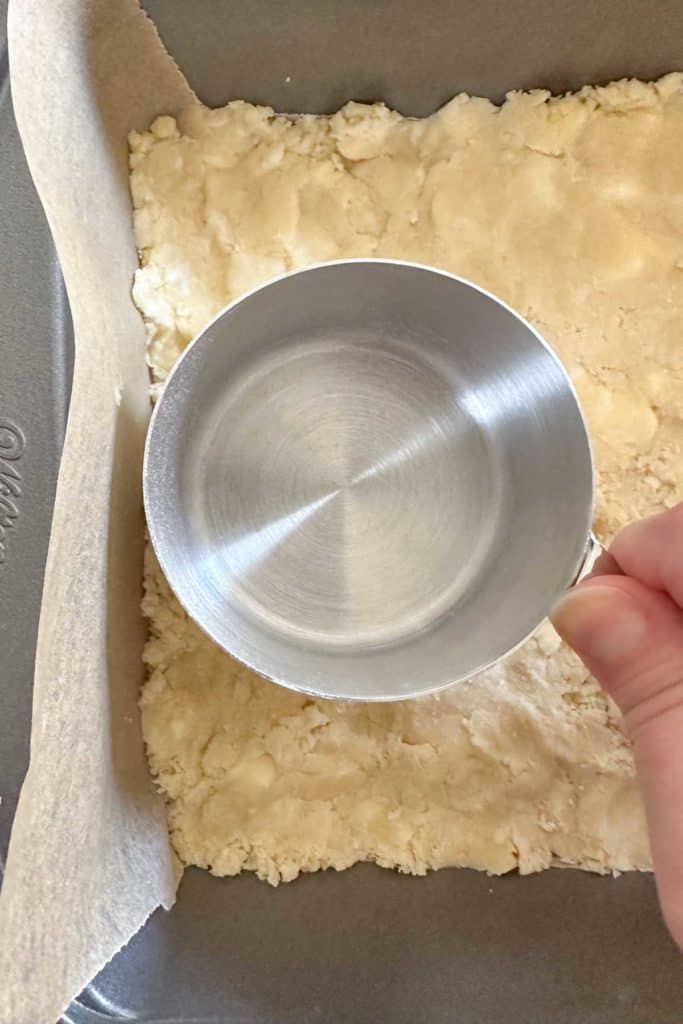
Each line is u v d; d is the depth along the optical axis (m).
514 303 0.33
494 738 0.31
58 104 0.29
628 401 0.32
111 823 0.29
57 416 0.27
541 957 0.30
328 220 0.33
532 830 0.31
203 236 0.33
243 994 0.29
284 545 0.32
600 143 0.33
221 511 0.32
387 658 0.31
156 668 0.32
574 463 0.30
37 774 0.26
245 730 0.31
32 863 0.26
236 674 0.31
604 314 0.33
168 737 0.31
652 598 0.24
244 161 0.33
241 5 0.31
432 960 0.30
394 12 0.31
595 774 0.31
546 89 0.33
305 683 0.29
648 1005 0.29
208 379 0.31
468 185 0.33
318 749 0.31
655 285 0.32
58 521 0.26
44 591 0.26
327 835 0.31
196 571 0.31
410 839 0.31
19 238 0.27
